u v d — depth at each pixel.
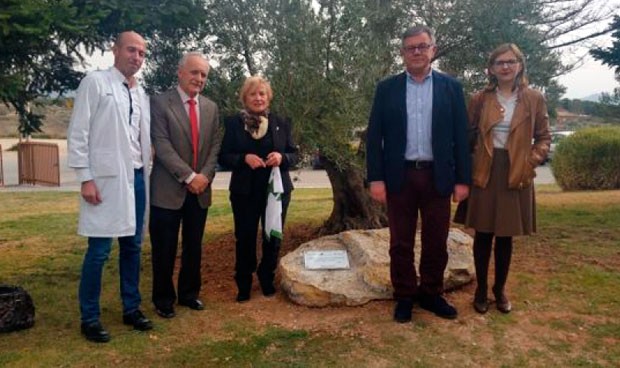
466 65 6.35
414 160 4.22
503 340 4.07
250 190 4.73
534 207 4.38
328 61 5.24
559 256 6.08
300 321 4.46
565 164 13.55
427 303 4.54
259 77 4.75
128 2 5.07
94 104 3.93
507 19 6.02
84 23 4.50
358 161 5.57
